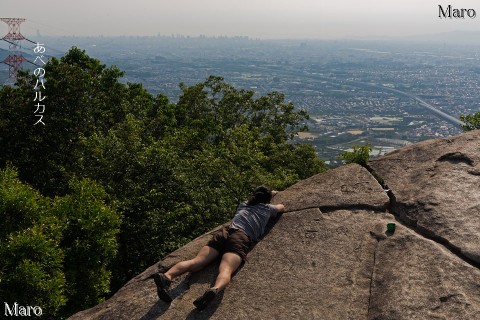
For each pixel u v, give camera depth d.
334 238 4.88
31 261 8.18
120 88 22.97
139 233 14.55
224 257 4.50
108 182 15.23
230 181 15.84
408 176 6.03
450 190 5.36
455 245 4.44
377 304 3.83
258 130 27.97
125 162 15.20
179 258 4.98
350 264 4.46
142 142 18.38
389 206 5.50
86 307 9.93
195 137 21.48
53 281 8.28
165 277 4.20
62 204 10.06
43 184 17.64
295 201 5.71
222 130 26.64
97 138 15.75
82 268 9.84
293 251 4.72
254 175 16.25
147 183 15.15
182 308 4.13
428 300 3.71
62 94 17.86
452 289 3.79
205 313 4.03
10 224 8.88
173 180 15.46
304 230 5.05
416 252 4.36
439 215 4.93
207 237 5.34
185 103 30.22
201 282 4.44
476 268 4.06
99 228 9.90
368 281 4.21
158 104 25.00
